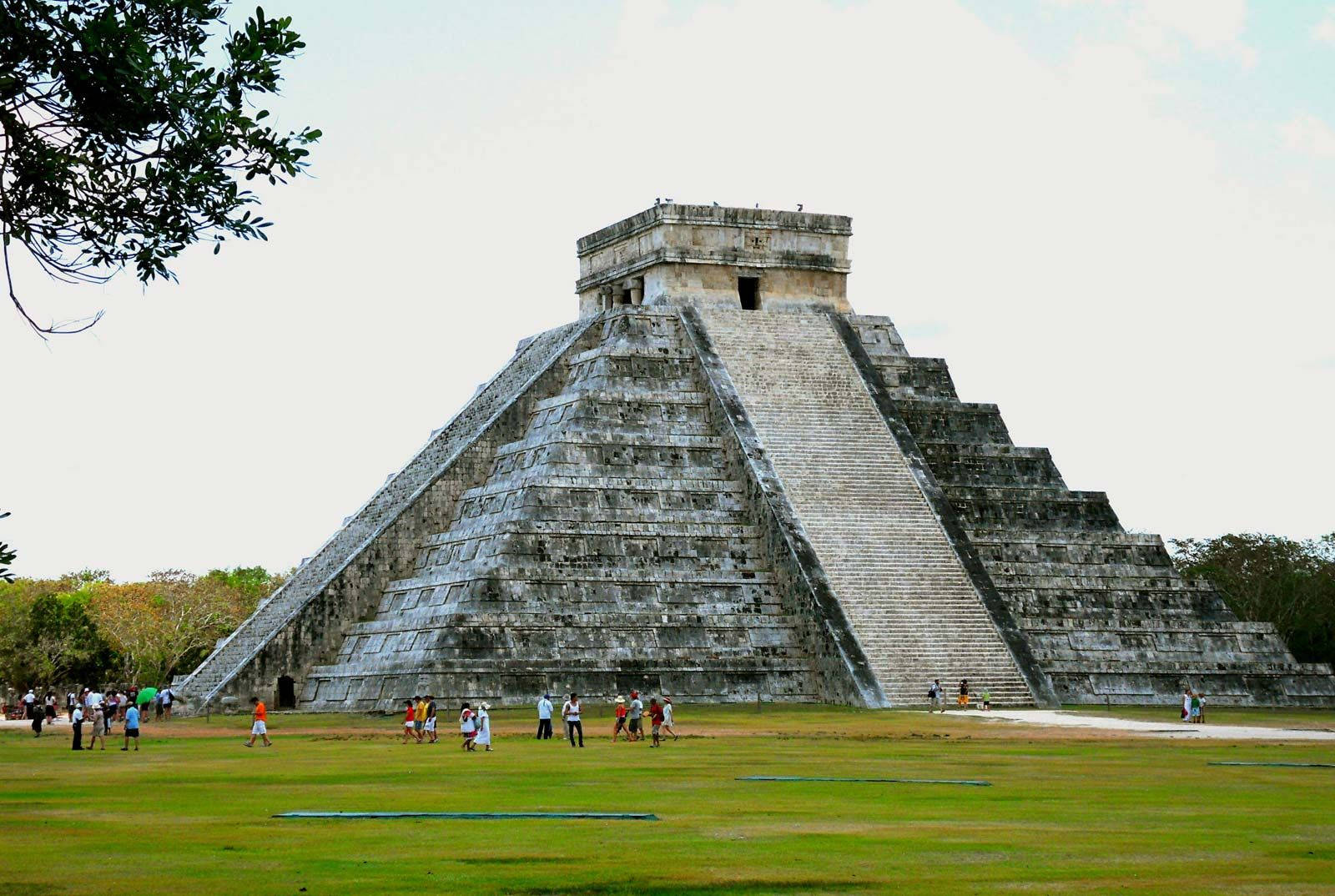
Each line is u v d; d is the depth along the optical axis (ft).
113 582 476.54
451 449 302.25
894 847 89.61
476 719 181.47
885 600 257.75
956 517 273.54
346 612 273.95
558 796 116.37
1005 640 257.14
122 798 115.96
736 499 271.69
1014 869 82.23
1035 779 130.00
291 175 85.30
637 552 260.83
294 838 93.30
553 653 248.73
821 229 305.32
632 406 279.28
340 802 112.78
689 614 257.34
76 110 79.92
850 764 146.00
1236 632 285.84
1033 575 280.31
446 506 283.79
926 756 156.25
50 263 81.00
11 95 77.82
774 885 78.02
